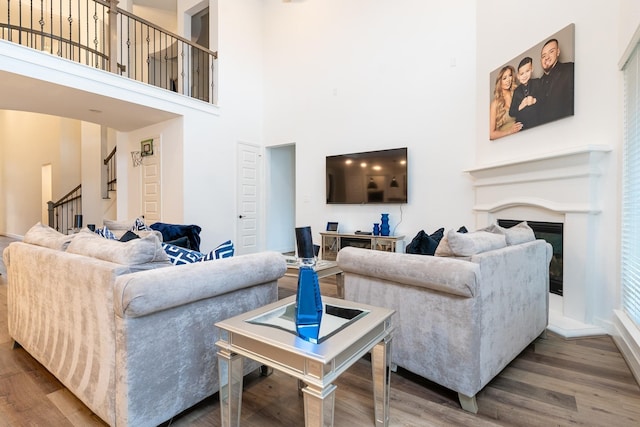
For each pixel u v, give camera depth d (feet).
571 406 5.42
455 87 14.08
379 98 16.30
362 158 16.52
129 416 4.36
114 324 4.46
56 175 26.20
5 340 8.01
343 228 17.65
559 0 9.78
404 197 15.30
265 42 20.75
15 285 7.13
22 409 5.33
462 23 13.88
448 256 5.97
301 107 19.21
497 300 5.80
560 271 9.84
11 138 30.73
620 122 8.26
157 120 17.13
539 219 10.48
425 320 5.76
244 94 19.77
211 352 5.37
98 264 4.79
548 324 8.68
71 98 13.50
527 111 10.82
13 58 10.78
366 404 5.53
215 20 18.24
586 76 9.05
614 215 8.46
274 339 3.99
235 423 4.68
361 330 4.22
